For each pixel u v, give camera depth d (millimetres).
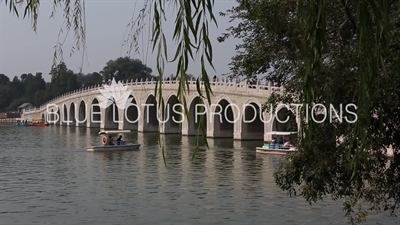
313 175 12867
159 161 42688
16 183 31047
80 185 30172
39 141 69562
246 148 54656
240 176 33438
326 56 11992
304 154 13062
